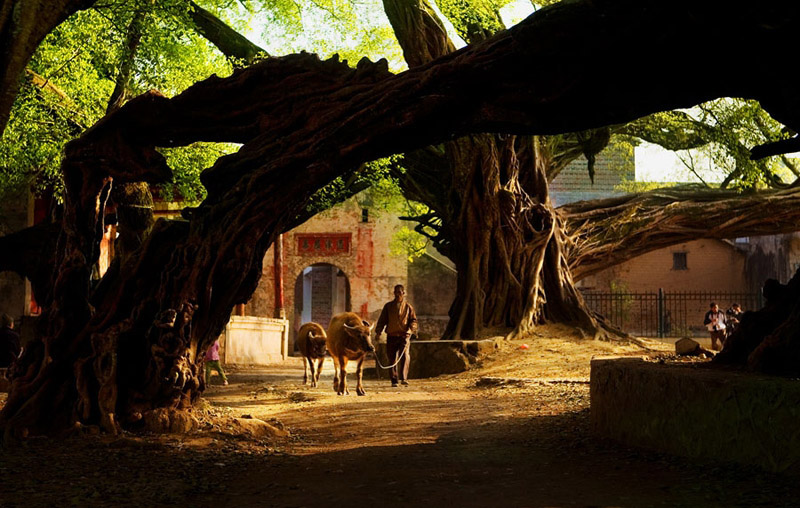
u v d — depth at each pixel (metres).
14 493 5.36
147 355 8.19
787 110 7.07
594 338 21.78
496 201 22.78
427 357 19.89
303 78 8.54
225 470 6.46
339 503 5.04
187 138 8.95
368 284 39.47
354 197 39.53
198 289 8.29
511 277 22.48
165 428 8.04
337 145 8.09
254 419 8.85
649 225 26.83
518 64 7.39
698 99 7.37
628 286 42.31
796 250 38.47
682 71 7.05
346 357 14.28
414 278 39.50
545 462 6.55
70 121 15.67
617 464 6.32
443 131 8.03
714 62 6.93
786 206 27.39
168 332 8.07
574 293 23.09
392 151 8.30
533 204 23.62
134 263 8.53
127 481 5.88
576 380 14.26
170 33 14.89
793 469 5.27
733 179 27.69
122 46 14.77
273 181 8.22
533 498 5.02
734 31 6.41
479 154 22.81
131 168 8.71
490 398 12.77
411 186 25.80
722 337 27.50
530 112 7.62
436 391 14.98
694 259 42.38
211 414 8.73
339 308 44.16
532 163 24.16
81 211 8.59
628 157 31.91
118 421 8.04
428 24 20.73
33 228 12.39
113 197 13.98
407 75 7.94
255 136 8.85
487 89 7.63
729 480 5.36
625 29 6.80
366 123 7.99
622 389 7.45
